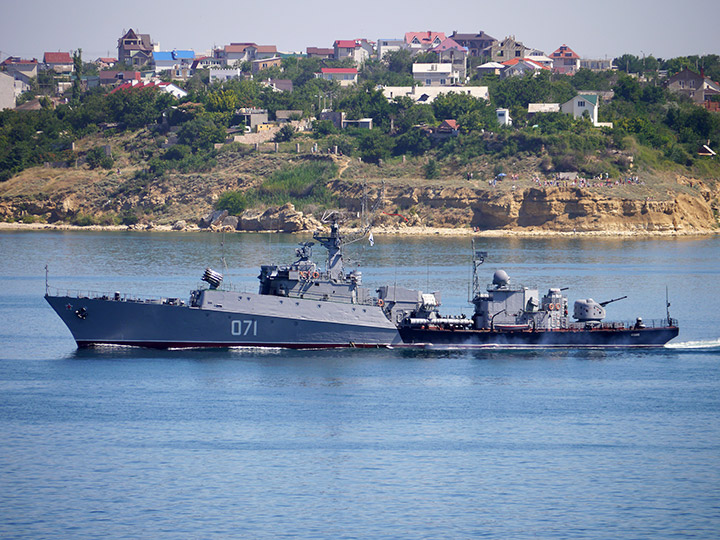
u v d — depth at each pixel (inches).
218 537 7628.0
